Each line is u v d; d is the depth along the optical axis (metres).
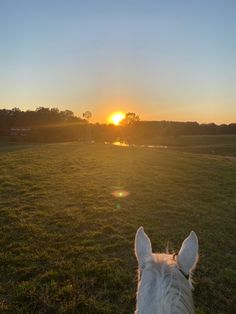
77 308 5.56
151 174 18.00
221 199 13.23
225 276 6.77
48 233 8.97
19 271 6.77
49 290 6.05
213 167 20.89
